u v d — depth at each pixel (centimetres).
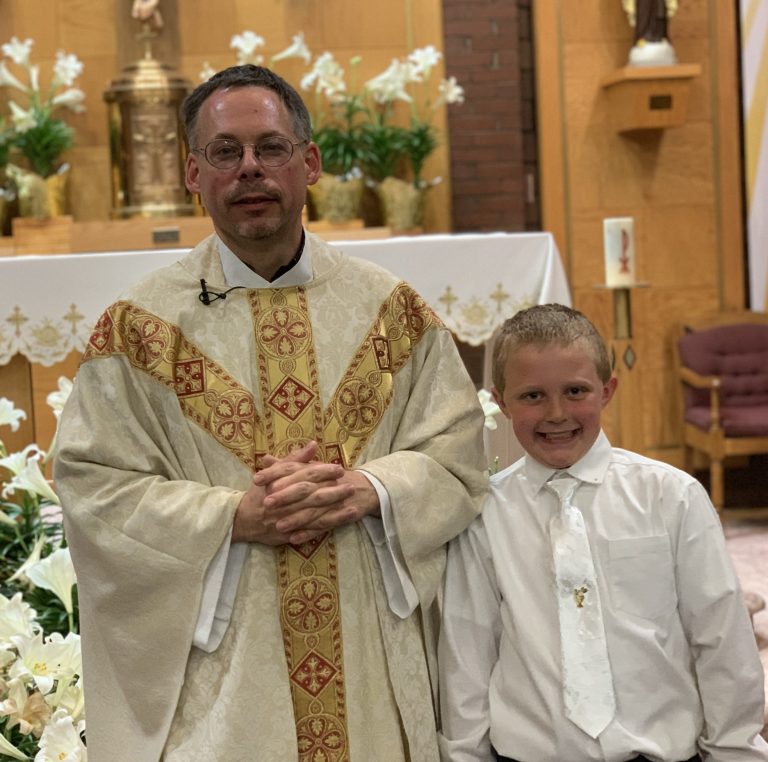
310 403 200
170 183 515
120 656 196
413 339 212
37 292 397
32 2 568
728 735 195
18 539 304
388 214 544
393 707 200
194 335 201
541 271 419
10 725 225
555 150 616
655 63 592
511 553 205
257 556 194
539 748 194
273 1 579
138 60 568
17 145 538
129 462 195
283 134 194
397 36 587
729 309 634
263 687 192
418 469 200
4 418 301
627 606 196
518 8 614
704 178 628
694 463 616
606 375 205
